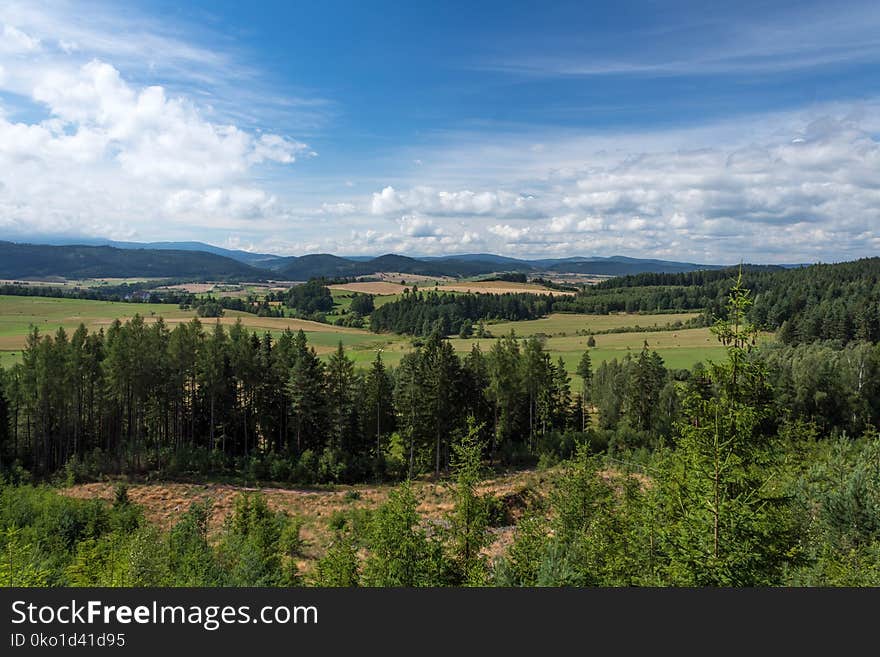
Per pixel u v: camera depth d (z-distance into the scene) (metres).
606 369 108.56
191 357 73.62
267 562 34.19
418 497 58.84
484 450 78.06
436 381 70.44
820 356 88.00
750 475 15.48
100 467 65.00
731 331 16.08
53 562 32.38
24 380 68.50
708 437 16.09
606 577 21.45
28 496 48.78
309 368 75.62
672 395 82.94
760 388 16.00
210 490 61.84
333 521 51.72
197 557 30.56
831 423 84.56
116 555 30.20
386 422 79.88
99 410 73.56
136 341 69.38
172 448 70.31
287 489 65.06
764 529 15.19
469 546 24.34
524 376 80.31
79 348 70.31
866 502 26.11
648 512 19.98
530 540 23.94
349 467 70.44
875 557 23.48
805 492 28.72
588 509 28.16
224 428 76.69
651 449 74.06
